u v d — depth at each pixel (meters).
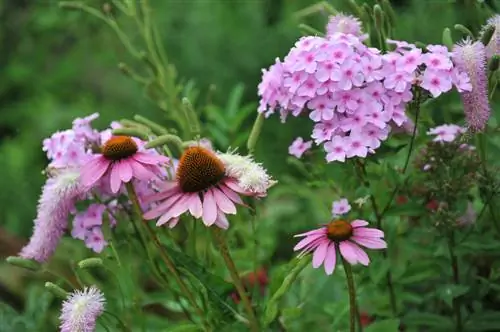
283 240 1.95
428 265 1.57
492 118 1.56
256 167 1.43
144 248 1.53
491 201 1.56
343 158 1.44
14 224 2.43
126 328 1.47
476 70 1.45
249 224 1.73
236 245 1.74
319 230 1.40
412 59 1.46
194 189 1.42
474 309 1.58
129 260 1.55
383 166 1.54
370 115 1.45
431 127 1.61
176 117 1.75
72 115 2.67
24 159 2.61
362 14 1.57
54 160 1.51
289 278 1.42
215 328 1.47
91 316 1.41
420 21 1.78
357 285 1.56
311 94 1.46
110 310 1.56
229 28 2.72
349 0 1.57
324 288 1.68
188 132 1.71
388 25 1.56
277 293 1.43
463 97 1.46
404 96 1.45
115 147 1.43
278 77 1.50
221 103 2.67
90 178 1.43
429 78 1.46
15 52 3.08
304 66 1.46
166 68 1.77
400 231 1.65
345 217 1.56
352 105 1.45
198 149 1.43
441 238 1.55
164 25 2.74
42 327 1.63
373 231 1.38
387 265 1.54
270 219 1.84
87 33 2.75
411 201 1.53
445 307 1.65
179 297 1.59
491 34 1.49
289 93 1.48
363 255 1.36
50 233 1.48
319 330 1.64
